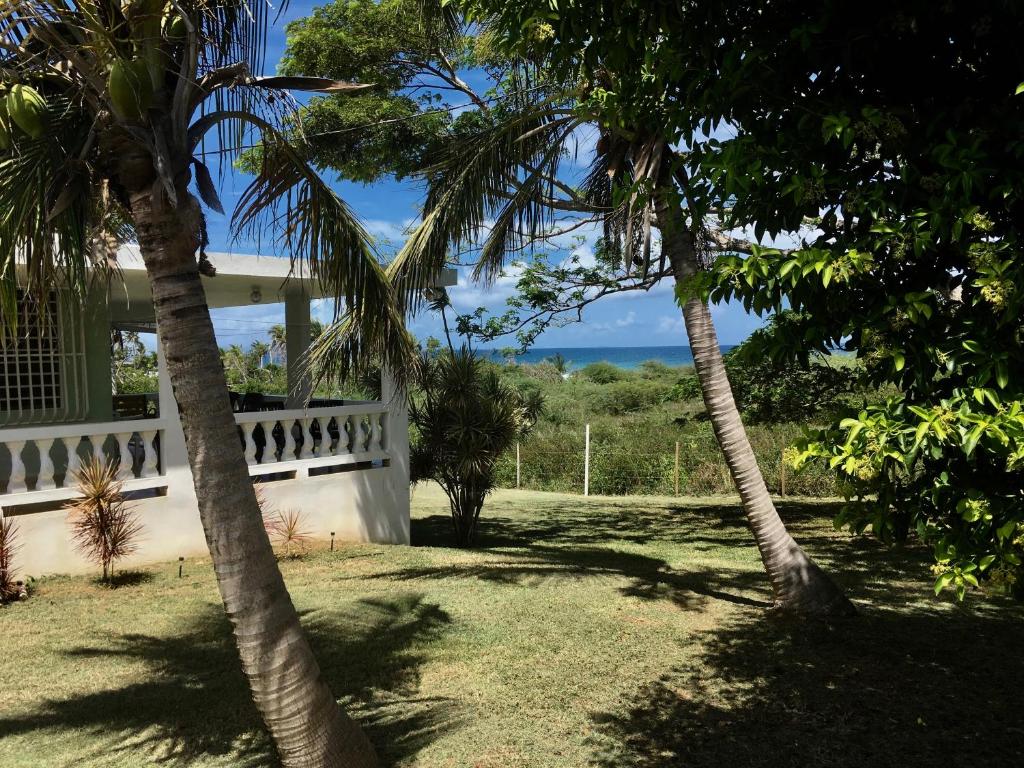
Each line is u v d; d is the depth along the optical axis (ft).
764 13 9.91
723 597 25.72
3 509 26.30
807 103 9.34
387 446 35.94
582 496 59.57
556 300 40.65
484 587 26.63
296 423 38.78
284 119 14.64
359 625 22.09
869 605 24.62
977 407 7.69
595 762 14.24
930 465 8.63
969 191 7.66
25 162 12.90
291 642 12.30
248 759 13.97
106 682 17.56
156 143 11.51
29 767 13.65
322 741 12.35
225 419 12.07
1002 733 15.30
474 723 15.81
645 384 104.32
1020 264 7.45
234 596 12.01
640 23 10.75
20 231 12.81
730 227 9.90
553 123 26.30
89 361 33.50
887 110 8.80
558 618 22.98
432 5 31.37
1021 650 20.10
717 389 24.06
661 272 28.43
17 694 16.85
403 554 32.19
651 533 41.70
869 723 15.83
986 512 7.86
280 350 105.19
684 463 61.98
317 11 37.76
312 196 17.79
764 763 14.21
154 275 11.84
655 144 20.97
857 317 8.41
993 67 8.84
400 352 22.97
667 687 17.76
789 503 51.21
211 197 13.99
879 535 9.01
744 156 9.07
